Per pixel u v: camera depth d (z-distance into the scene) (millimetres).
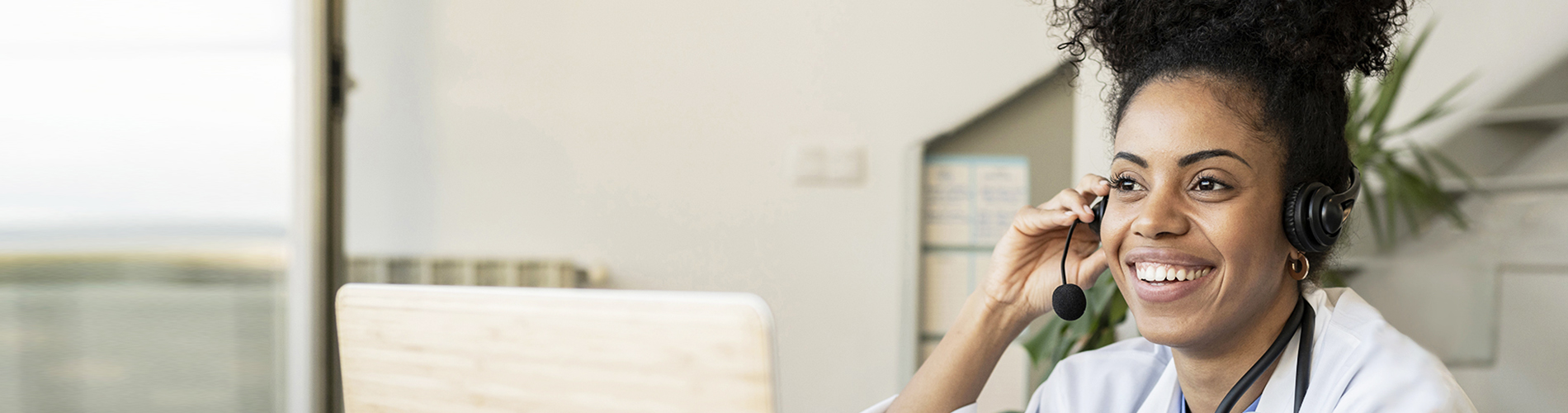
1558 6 2336
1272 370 729
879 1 2178
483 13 2172
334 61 1973
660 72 2180
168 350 2188
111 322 2186
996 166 2203
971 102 2170
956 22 2176
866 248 2178
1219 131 662
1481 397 2311
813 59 2178
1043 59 2162
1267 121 667
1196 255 675
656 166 2180
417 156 2168
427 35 2166
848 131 2178
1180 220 676
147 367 2189
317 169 1922
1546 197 2309
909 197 2164
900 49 2180
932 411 909
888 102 2180
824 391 2188
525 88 2172
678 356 433
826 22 2180
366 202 2166
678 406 434
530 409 476
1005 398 2172
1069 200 880
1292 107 674
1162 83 702
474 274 2131
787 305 2184
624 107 2178
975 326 934
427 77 2168
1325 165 701
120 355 2188
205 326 2178
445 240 2170
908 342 2164
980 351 930
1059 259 924
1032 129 2195
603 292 458
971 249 2207
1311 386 702
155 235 2168
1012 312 933
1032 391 2160
